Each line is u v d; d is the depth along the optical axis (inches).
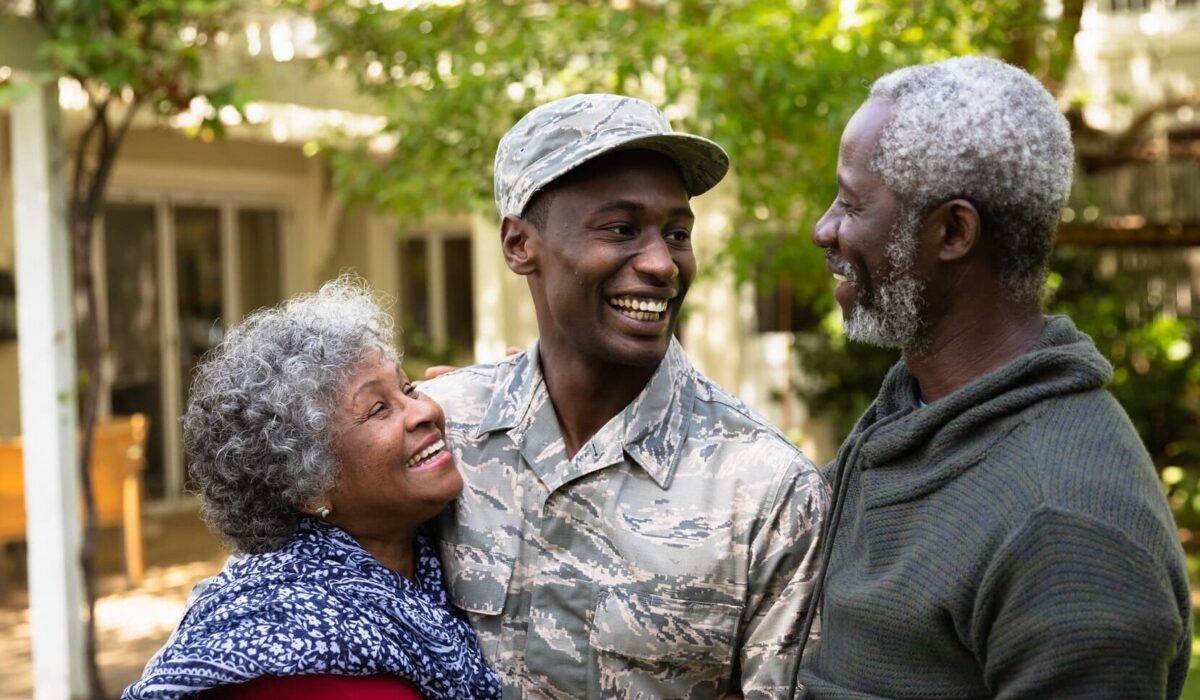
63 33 164.7
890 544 58.9
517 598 74.2
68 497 179.3
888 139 59.1
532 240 72.8
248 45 191.6
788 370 321.1
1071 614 51.2
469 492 76.2
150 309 342.6
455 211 189.0
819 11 181.8
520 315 295.0
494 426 76.1
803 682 63.4
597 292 70.7
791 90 162.6
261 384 69.6
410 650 68.2
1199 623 212.7
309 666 65.0
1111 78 318.7
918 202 58.4
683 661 71.2
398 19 188.2
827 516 66.3
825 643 62.7
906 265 59.2
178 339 350.6
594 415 74.4
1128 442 54.9
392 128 183.0
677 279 72.2
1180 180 298.8
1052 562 52.1
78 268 181.5
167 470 352.2
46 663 180.2
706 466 72.6
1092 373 56.2
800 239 185.9
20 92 159.6
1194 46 313.6
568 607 72.9
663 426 73.5
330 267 397.7
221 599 68.9
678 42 163.8
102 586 267.4
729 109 166.1
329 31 188.5
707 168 72.0
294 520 71.7
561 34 174.1
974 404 57.6
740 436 73.1
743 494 71.1
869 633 58.5
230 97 174.4
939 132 57.7
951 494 56.9
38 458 178.1
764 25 166.7
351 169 197.2
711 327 301.3
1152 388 309.0
